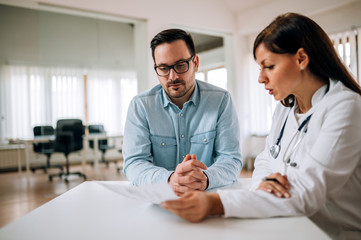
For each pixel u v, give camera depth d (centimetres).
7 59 475
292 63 74
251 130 519
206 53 489
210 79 494
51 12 479
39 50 485
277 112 105
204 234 57
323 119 76
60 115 522
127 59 496
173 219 67
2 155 524
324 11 393
